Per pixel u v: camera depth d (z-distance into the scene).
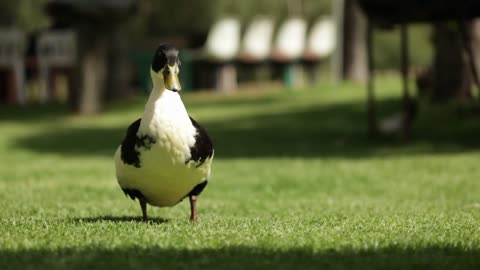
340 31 40.66
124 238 6.20
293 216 9.13
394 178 14.57
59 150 21.11
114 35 35.88
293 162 17.48
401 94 29.50
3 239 6.19
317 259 5.35
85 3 30.30
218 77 39.72
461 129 21.52
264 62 40.28
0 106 36.28
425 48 51.50
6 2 40.44
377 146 20.14
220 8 45.41
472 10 17.38
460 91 23.92
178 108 6.95
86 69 31.34
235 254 5.52
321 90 33.25
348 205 10.94
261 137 22.59
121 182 7.39
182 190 7.29
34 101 39.16
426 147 19.33
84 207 10.10
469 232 6.84
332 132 23.06
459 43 23.73
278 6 49.34
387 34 51.19
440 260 5.34
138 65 42.56
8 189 12.70
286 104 30.31
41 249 5.71
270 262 5.21
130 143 7.03
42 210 9.46
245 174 15.51
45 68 39.16
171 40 40.38
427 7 18.00
